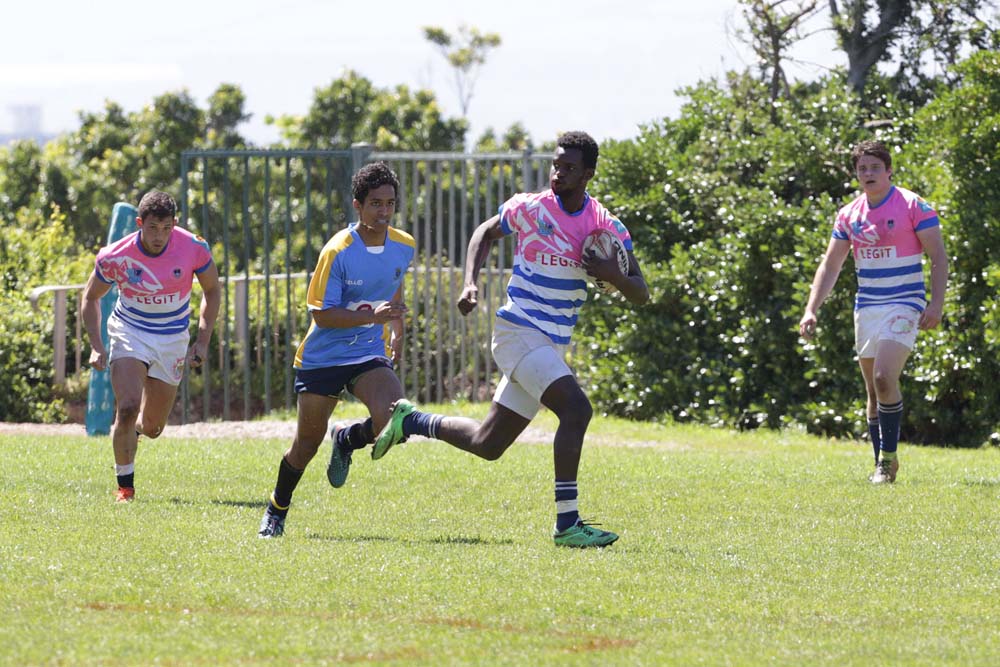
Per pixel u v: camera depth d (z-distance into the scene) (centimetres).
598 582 2398
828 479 3875
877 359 3784
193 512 3183
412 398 6003
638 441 5056
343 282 2811
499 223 2802
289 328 5966
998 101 5344
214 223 10062
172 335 3478
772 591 2388
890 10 6712
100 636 1930
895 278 3794
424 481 3762
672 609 2222
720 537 2981
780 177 6003
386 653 1884
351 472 3878
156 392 3494
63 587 2248
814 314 3934
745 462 4266
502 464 4081
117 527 2892
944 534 3067
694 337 5784
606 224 2755
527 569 2497
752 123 6184
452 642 1958
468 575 2427
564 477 2769
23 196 10631
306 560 2522
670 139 6425
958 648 1984
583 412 2745
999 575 2598
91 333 3475
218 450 4353
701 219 6056
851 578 2534
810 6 6406
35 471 3778
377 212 2802
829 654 1934
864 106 6519
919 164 5575
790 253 5625
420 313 6838
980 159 5309
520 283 2759
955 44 6712
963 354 5116
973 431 5203
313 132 10862
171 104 10825
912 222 3762
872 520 3238
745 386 5656
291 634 1977
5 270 6384
